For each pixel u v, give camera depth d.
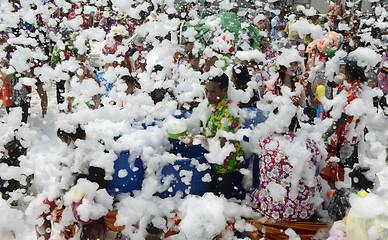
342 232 2.01
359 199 1.86
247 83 3.03
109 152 2.24
